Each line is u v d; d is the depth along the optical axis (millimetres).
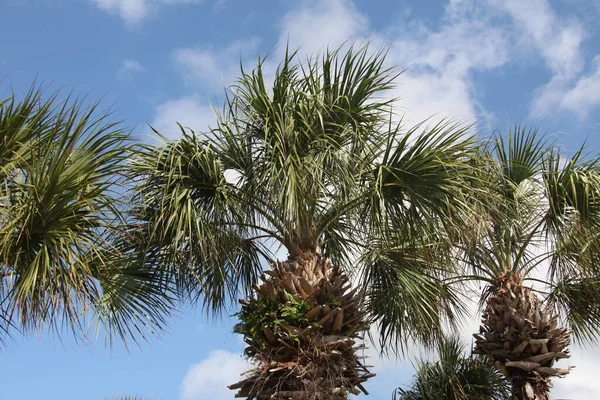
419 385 9875
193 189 7008
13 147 5750
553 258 8875
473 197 6910
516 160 9125
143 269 7004
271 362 6344
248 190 7121
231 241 7293
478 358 9867
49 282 5520
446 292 8930
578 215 8281
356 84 7402
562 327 8281
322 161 6742
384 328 8516
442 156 6699
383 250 8117
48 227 5695
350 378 6426
